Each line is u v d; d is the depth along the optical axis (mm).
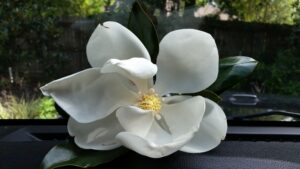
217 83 444
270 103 604
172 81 419
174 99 422
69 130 408
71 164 395
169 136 401
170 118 411
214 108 395
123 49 406
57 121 592
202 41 393
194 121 385
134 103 421
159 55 410
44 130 566
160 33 594
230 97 601
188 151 400
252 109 599
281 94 607
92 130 409
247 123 588
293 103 602
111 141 407
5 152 503
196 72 406
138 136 337
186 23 603
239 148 515
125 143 355
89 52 409
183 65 407
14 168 474
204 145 402
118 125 413
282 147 528
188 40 396
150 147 344
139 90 422
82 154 411
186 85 416
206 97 419
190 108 399
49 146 521
